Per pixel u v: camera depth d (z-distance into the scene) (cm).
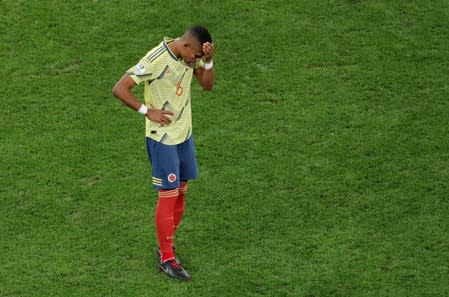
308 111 4225
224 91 4347
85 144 4003
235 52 4575
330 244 3497
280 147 4009
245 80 4409
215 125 4141
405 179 3838
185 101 3222
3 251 3422
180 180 3359
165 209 3284
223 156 3956
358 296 3256
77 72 4428
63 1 4834
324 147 4012
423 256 3444
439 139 4059
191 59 3145
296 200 3722
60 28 4672
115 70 4441
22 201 3678
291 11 4822
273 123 4153
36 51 4538
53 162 3891
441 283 3316
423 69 4491
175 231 3559
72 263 3375
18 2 4812
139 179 3816
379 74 4453
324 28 4728
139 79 3136
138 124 4134
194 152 3353
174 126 3219
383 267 3391
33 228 3544
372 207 3691
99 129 4094
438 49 4616
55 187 3756
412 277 3347
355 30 4725
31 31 4647
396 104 4275
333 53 4578
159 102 3184
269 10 4825
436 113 4216
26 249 3434
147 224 3588
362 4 4853
